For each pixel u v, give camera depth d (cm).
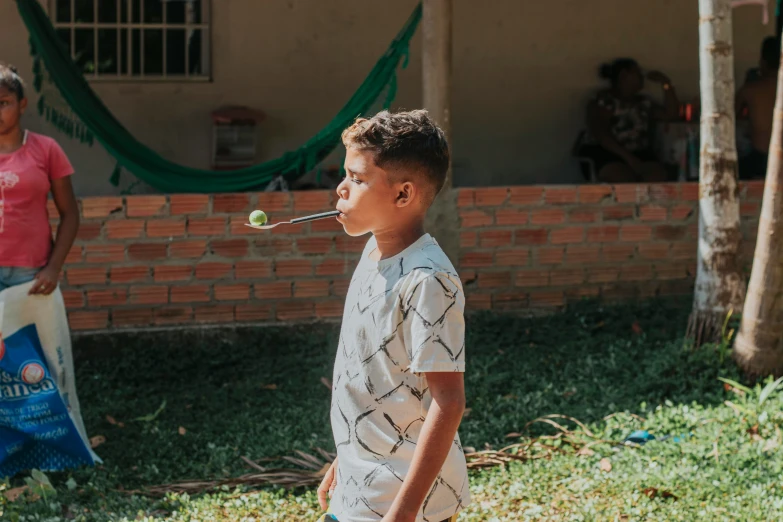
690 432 517
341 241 716
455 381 246
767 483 448
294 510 444
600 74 931
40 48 663
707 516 414
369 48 888
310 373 652
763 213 567
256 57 872
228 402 611
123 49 857
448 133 696
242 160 852
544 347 688
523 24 914
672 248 766
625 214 755
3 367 481
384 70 682
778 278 566
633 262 761
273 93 879
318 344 702
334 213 271
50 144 496
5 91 470
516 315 745
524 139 930
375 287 257
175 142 870
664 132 905
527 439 525
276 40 873
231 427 564
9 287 484
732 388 569
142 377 654
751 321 577
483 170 927
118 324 692
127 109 860
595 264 756
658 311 742
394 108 896
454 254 732
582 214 749
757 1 812
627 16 931
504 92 920
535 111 927
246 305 709
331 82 887
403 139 252
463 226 732
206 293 703
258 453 522
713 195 611
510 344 699
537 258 746
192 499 464
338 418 267
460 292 251
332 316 721
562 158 938
